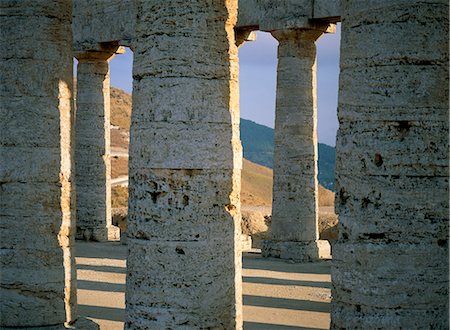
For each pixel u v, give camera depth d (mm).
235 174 12875
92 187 30969
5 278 14914
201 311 12258
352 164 11055
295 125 25438
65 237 15234
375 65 10844
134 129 12656
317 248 25672
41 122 14914
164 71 12266
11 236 14906
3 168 14891
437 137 10828
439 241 10883
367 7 10891
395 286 10773
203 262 12297
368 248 10883
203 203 12312
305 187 25484
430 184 10797
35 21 14883
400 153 10750
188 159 12234
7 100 14906
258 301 19266
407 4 10703
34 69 14875
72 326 15188
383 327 10742
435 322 10805
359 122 11000
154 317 12273
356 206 11023
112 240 31328
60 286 15086
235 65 12930
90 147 30875
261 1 26000
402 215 10766
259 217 33781
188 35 12227
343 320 11078
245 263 24875
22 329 14859
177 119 12227
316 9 24750
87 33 30531
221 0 12516
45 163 14938
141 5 12617
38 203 14922
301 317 17625
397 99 10742
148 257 12352
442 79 10867
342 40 11312
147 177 12398
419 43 10703
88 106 30812
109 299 19484
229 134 12562
